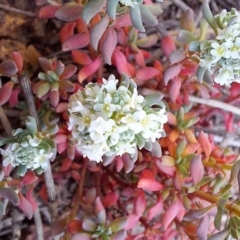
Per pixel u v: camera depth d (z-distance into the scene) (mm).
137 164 136
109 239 112
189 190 117
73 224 117
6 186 114
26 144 106
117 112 96
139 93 133
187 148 120
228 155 143
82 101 100
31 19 131
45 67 119
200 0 168
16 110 138
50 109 129
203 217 114
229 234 108
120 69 124
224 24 109
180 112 124
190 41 114
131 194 137
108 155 103
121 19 113
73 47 116
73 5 110
